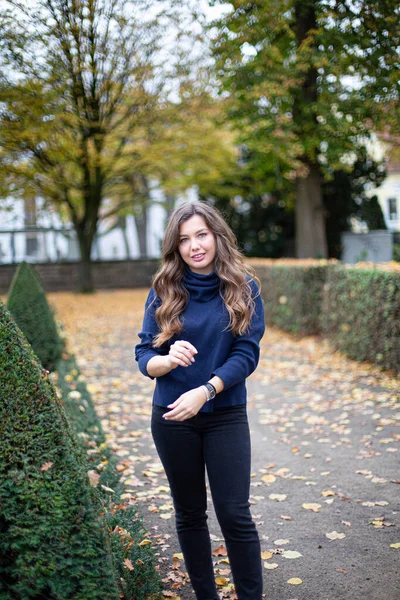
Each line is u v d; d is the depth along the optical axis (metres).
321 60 9.53
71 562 2.15
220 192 20.12
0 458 2.16
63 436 2.21
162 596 2.87
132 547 2.94
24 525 2.15
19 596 2.16
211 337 2.51
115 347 11.27
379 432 5.56
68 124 11.05
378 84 9.02
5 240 24.44
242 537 2.42
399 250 15.59
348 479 4.48
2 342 2.21
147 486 4.48
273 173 17.84
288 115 13.23
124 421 6.22
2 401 2.19
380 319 8.01
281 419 6.24
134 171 17.98
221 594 2.91
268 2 9.04
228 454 2.45
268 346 11.02
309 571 3.17
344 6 8.73
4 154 10.70
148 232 28.30
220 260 2.55
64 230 24.25
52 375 5.61
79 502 2.18
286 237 21.48
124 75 11.23
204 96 13.77
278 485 4.45
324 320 10.26
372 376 7.81
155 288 2.62
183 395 2.36
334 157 12.91
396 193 24.58
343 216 19.47
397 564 3.18
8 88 9.15
